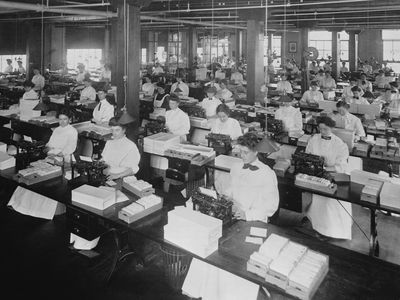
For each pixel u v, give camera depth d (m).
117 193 3.65
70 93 10.82
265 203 3.68
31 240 4.55
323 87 13.80
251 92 9.87
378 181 3.97
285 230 3.12
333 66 19.75
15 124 7.51
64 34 21.27
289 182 4.23
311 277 2.35
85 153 6.73
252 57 9.74
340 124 6.38
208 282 3.21
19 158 4.75
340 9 10.30
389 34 23.41
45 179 4.18
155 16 13.22
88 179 3.89
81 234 3.65
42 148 5.07
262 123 7.44
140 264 4.02
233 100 9.74
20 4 8.62
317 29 20.14
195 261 3.34
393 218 5.37
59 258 4.19
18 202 5.15
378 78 16.11
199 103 9.61
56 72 18.41
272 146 3.55
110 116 7.69
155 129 6.39
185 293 3.44
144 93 11.69
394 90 9.86
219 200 3.16
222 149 5.48
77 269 3.99
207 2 9.91
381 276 2.51
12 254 4.25
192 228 2.77
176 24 19.20
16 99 11.14
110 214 3.37
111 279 3.75
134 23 5.80
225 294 3.10
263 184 3.67
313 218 4.75
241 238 2.99
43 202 4.99
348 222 4.62
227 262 2.65
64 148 5.53
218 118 6.06
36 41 15.57
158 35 25.42
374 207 3.66
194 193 3.27
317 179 4.08
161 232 3.07
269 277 2.43
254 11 9.55
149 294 3.59
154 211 3.45
